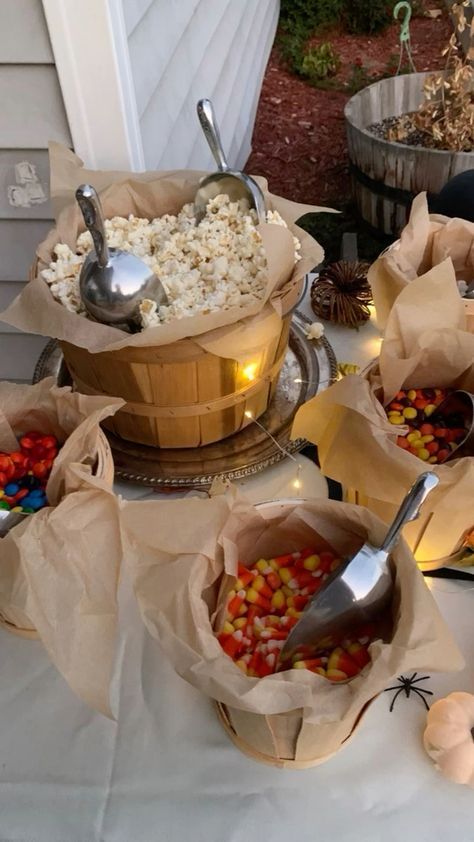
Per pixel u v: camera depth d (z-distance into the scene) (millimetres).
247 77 2930
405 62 4039
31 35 1020
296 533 704
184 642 566
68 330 811
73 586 628
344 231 2742
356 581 606
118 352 818
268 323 834
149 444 974
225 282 913
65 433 832
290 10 4375
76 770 667
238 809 635
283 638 640
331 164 3305
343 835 617
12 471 793
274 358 938
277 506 671
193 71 1767
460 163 2211
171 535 626
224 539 640
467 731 640
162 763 668
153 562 625
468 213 1343
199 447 973
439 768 643
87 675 611
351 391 732
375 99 2730
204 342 803
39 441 821
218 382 876
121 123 1119
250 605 677
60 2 968
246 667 619
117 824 632
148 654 747
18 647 764
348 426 733
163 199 1091
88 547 642
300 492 915
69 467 676
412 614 566
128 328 887
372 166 2410
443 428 815
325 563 704
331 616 609
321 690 534
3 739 692
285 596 691
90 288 858
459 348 803
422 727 684
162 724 694
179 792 649
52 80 1077
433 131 2336
